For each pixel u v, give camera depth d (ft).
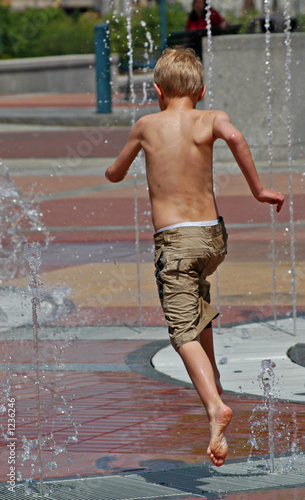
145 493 17.49
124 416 23.30
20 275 43.27
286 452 20.04
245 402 24.32
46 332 33.71
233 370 27.99
